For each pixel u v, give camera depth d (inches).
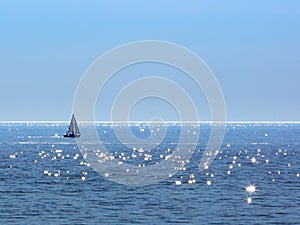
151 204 4763.8
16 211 4480.8
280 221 4190.5
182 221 4180.6
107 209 4571.9
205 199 4992.6
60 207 4633.4
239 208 4616.1
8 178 6304.1
